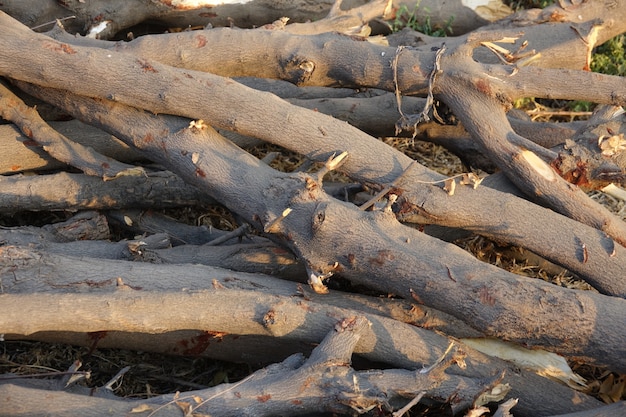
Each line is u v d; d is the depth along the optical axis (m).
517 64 3.74
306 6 5.05
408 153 4.83
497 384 3.04
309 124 3.53
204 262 3.59
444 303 3.11
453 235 3.70
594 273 3.31
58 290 3.12
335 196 3.91
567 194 3.52
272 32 3.95
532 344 3.07
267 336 3.34
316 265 3.24
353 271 3.22
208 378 3.57
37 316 2.94
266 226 3.29
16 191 3.74
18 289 3.12
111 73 3.57
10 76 3.68
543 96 3.72
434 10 5.24
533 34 4.51
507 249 4.02
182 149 3.55
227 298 3.10
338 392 2.89
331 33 3.97
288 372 2.97
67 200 3.80
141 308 3.02
